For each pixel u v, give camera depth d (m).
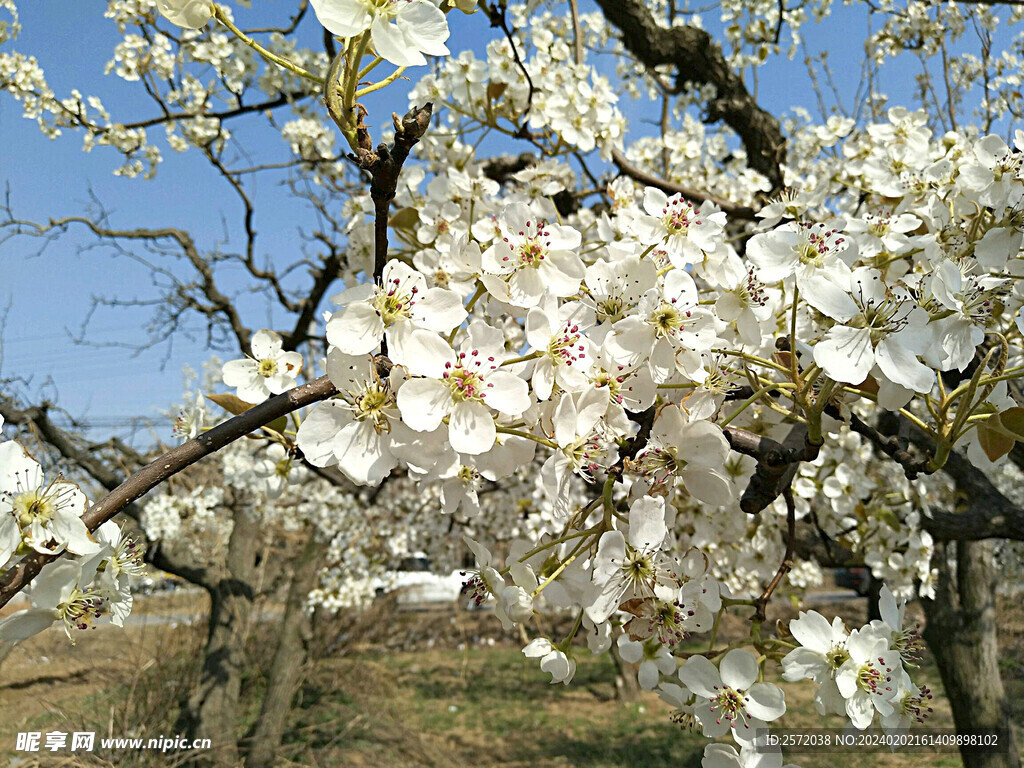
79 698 1.14
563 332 0.21
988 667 0.78
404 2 0.17
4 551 0.17
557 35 0.66
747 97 0.71
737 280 0.24
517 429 0.21
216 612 1.10
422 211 0.35
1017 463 0.44
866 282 0.21
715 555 0.40
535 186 0.38
